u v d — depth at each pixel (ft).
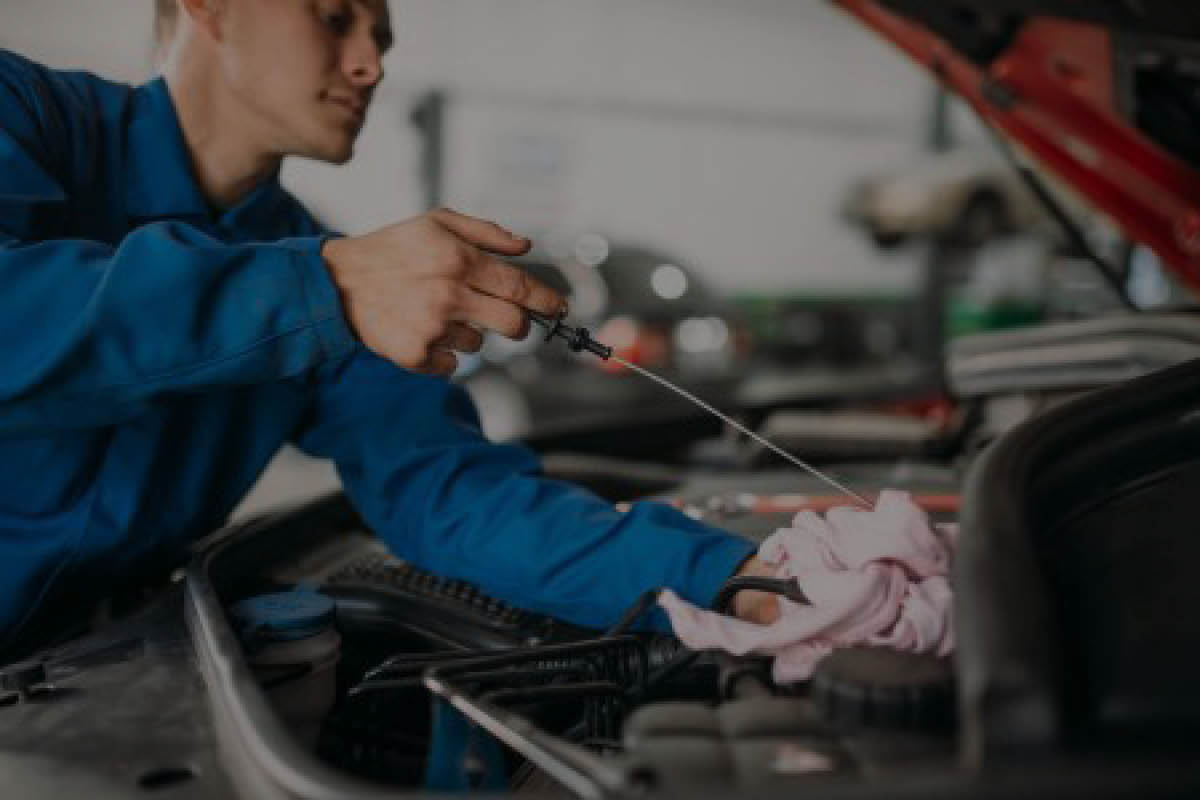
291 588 2.93
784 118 30.66
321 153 2.82
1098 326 4.03
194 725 1.83
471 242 2.18
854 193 25.73
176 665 2.11
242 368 2.16
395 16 24.16
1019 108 4.33
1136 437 2.11
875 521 1.99
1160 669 1.40
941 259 24.80
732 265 31.40
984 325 24.17
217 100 2.84
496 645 2.56
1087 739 1.30
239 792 1.57
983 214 23.85
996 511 1.60
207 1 2.63
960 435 5.03
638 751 1.41
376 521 3.03
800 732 1.49
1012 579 1.40
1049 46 4.04
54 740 1.79
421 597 2.72
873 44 31.09
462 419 3.24
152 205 2.88
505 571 2.65
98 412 2.22
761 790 1.17
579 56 27.12
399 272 2.10
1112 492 2.05
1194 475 2.05
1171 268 4.42
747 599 2.28
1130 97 3.84
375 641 2.77
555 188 27.61
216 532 3.10
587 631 2.57
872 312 27.84
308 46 2.62
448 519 2.81
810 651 1.86
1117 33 3.41
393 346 2.14
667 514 2.62
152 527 2.83
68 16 14.30
